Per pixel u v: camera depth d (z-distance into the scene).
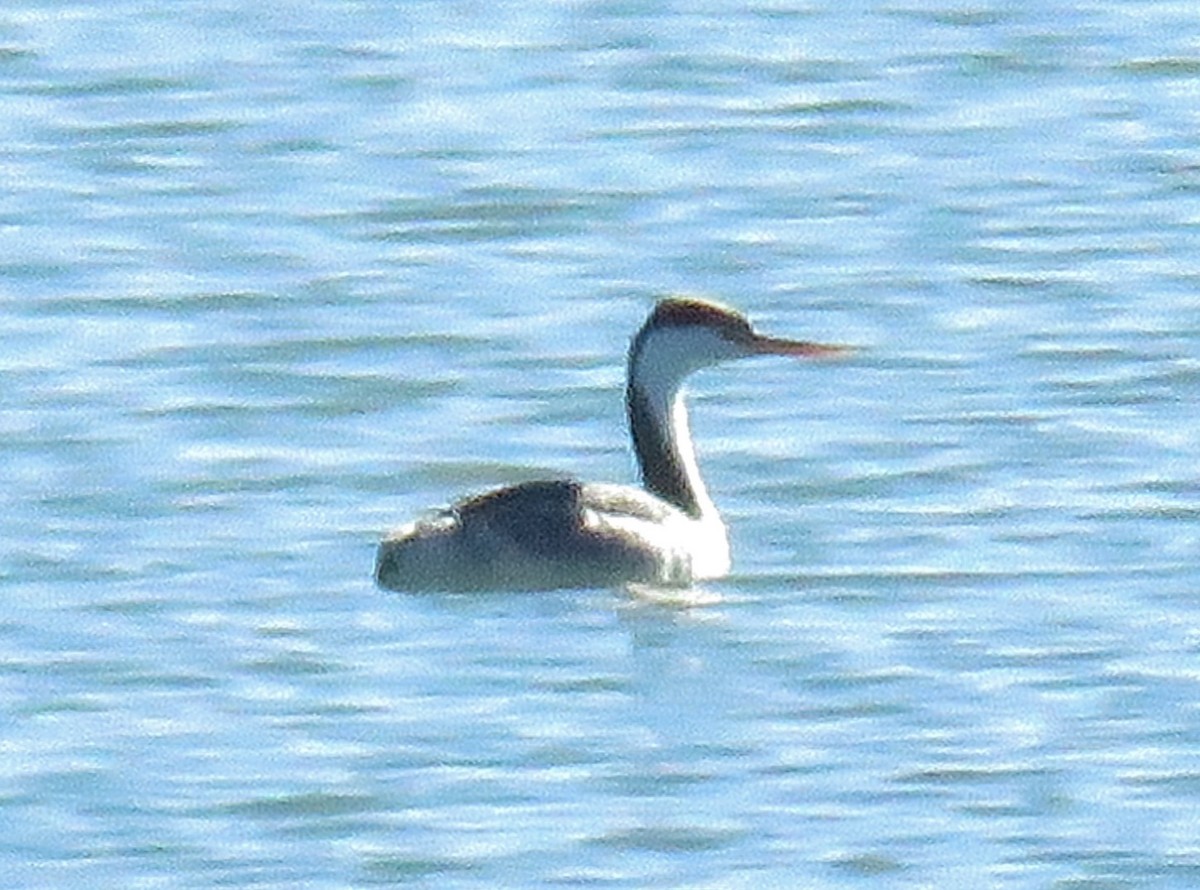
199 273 33.25
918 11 42.59
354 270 33.47
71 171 36.66
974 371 30.33
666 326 26.30
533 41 41.59
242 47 41.28
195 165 36.88
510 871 20.84
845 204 35.59
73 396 29.59
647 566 25.16
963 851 21.09
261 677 23.61
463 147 37.47
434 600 24.94
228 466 27.91
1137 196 35.66
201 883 20.72
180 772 22.19
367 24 42.31
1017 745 22.53
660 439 26.19
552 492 25.30
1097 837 21.30
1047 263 33.50
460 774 22.14
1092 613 24.70
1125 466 27.78
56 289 32.78
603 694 23.34
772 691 23.41
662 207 35.56
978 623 24.56
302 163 37.00
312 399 29.64
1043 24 42.03
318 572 25.53
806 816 21.61
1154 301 32.16
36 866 20.97
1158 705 23.09
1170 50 40.97
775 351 26.30
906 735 22.70
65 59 40.75
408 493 27.44
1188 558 25.73
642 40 41.56
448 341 31.27
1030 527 26.48
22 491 27.22
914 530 26.50
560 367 30.58
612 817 21.53
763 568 25.73
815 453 28.33
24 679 23.61
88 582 25.28
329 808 21.69
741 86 39.75
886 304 32.41
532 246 34.38
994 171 36.59
